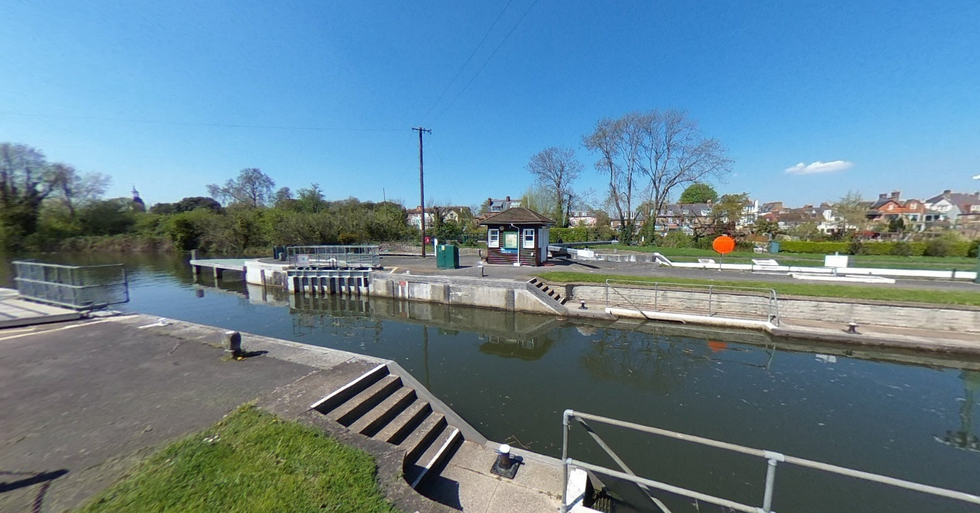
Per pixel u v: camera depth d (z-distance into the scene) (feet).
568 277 53.01
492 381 28.07
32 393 16.69
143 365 20.03
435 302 55.06
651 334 39.11
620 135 112.47
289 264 70.79
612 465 17.26
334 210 148.15
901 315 35.17
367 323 46.75
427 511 10.05
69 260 109.81
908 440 19.84
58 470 11.37
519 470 15.16
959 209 177.58
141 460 11.87
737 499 15.17
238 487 10.53
